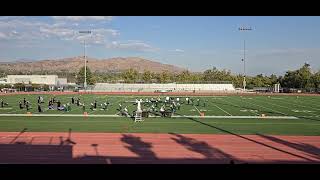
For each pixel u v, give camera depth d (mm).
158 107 49844
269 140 25328
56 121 35781
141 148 22031
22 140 24812
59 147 22172
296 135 27703
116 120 36719
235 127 32062
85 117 39344
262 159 19312
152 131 29141
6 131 29094
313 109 49906
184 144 23484
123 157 19484
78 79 135500
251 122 35844
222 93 88438
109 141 24359
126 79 138750
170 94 83875
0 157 19281
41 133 27984
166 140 24922
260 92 94562
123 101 61438
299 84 118000
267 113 44406
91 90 97188
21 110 46406
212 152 21047
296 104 58188
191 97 74625
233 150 21672
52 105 48844
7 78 128875
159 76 139500
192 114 42812
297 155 20422
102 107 49688
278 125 33719
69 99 65500
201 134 27781
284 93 90500
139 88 104500
